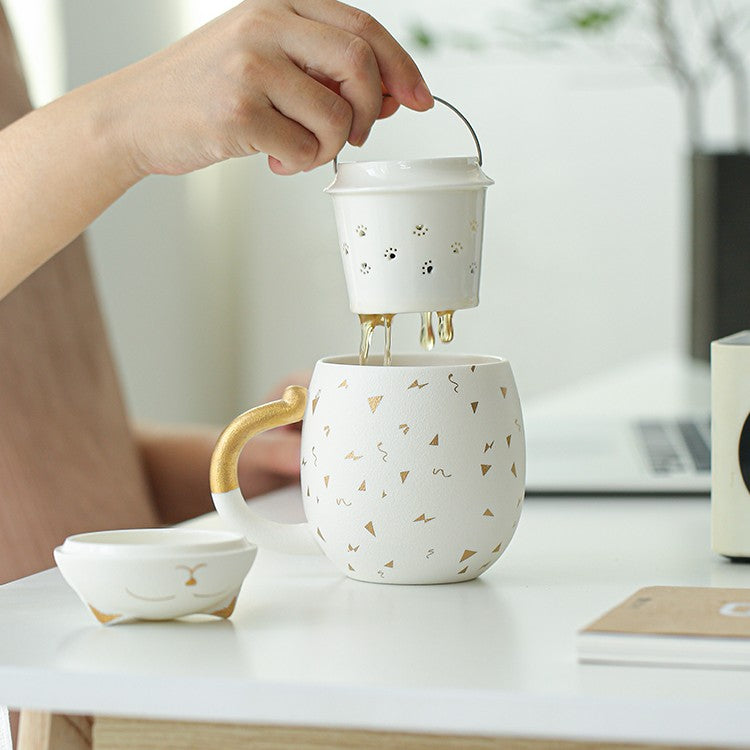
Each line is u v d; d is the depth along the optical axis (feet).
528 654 2.01
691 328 8.79
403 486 2.53
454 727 1.79
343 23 2.85
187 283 13.84
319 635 2.17
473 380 2.56
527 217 13.39
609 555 2.96
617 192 13.14
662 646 1.91
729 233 8.39
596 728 1.74
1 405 4.91
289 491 4.28
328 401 2.61
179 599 2.23
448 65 13.32
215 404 14.49
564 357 13.50
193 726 1.96
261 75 2.82
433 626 2.23
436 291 2.60
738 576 2.68
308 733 1.92
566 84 13.09
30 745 2.16
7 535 4.79
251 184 14.34
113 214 12.26
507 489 2.60
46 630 2.24
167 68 3.05
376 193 2.56
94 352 5.60
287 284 14.38
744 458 2.77
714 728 1.70
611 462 4.41
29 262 3.48
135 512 5.41
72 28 11.70
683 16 12.34
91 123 3.20
